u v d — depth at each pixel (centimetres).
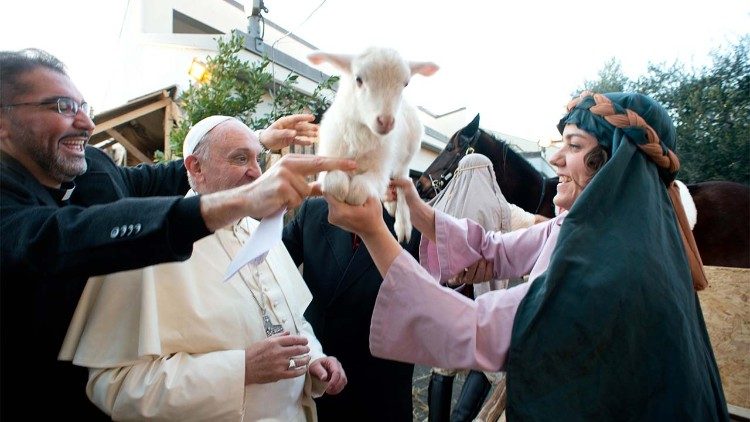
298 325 185
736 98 420
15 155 136
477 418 209
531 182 400
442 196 336
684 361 100
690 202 296
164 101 535
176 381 128
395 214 163
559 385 99
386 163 124
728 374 254
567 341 100
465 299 116
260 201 96
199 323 144
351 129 119
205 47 634
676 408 98
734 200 305
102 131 557
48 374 135
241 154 169
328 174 111
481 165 312
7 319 125
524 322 105
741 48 425
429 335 113
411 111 148
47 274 102
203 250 161
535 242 180
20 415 129
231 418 131
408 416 219
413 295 114
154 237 94
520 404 100
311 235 241
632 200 115
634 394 99
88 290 138
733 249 299
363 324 218
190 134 177
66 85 138
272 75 466
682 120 453
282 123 209
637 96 132
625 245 106
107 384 127
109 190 171
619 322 100
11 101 130
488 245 188
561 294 104
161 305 139
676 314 103
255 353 140
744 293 252
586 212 113
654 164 127
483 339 110
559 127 154
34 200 125
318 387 175
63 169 141
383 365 216
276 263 192
